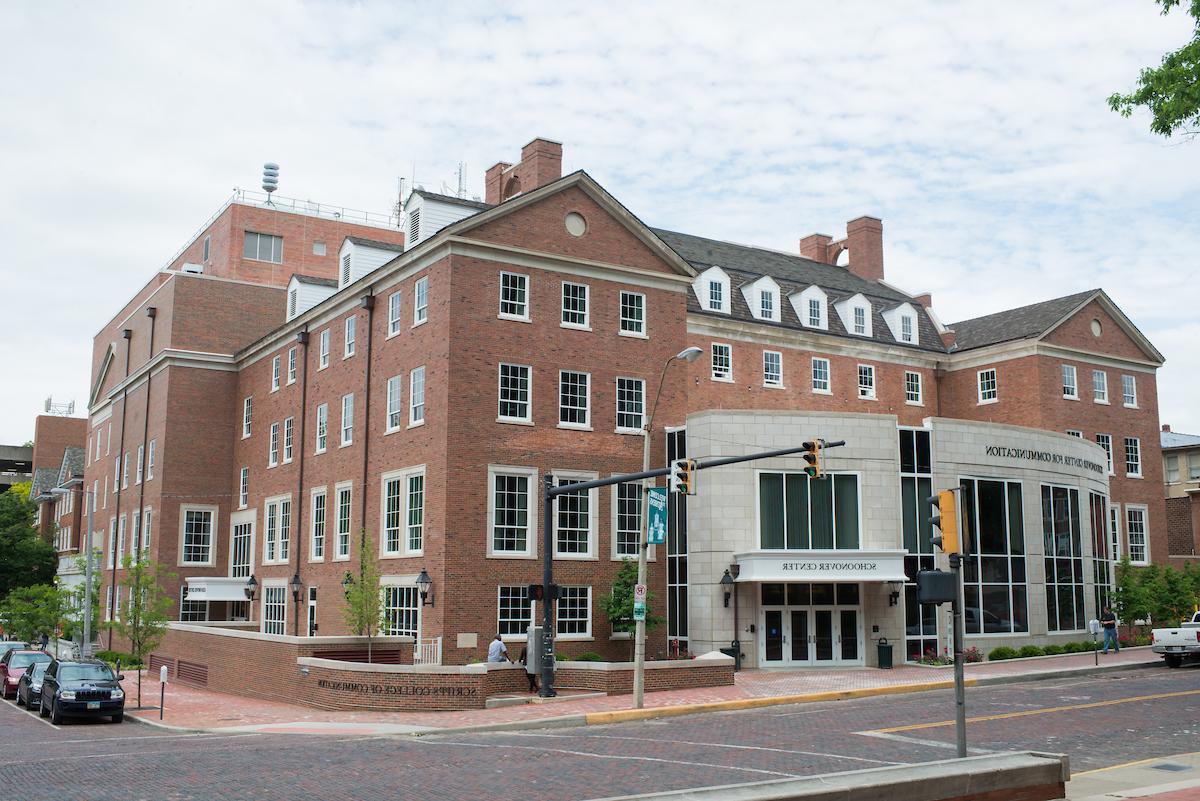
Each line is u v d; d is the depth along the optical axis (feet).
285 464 165.99
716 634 126.31
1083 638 151.02
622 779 57.11
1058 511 150.92
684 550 132.77
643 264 138.41
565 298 132.16
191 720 97.96
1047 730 76.18
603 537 129.70
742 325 167.63
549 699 100.07
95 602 180.04
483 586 120.26
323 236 237.04
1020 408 181.06
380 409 137.59
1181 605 170.50
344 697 100.32
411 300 132.67
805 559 124.88
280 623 161.48
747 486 129.29
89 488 239.91
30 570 290.15
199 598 171.01
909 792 40.98
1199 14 80.53
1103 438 187.83
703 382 162.61
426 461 124.47
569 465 128.57
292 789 55.42
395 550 130.62
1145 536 191.21
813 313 179.63
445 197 138.00
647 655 127.95
